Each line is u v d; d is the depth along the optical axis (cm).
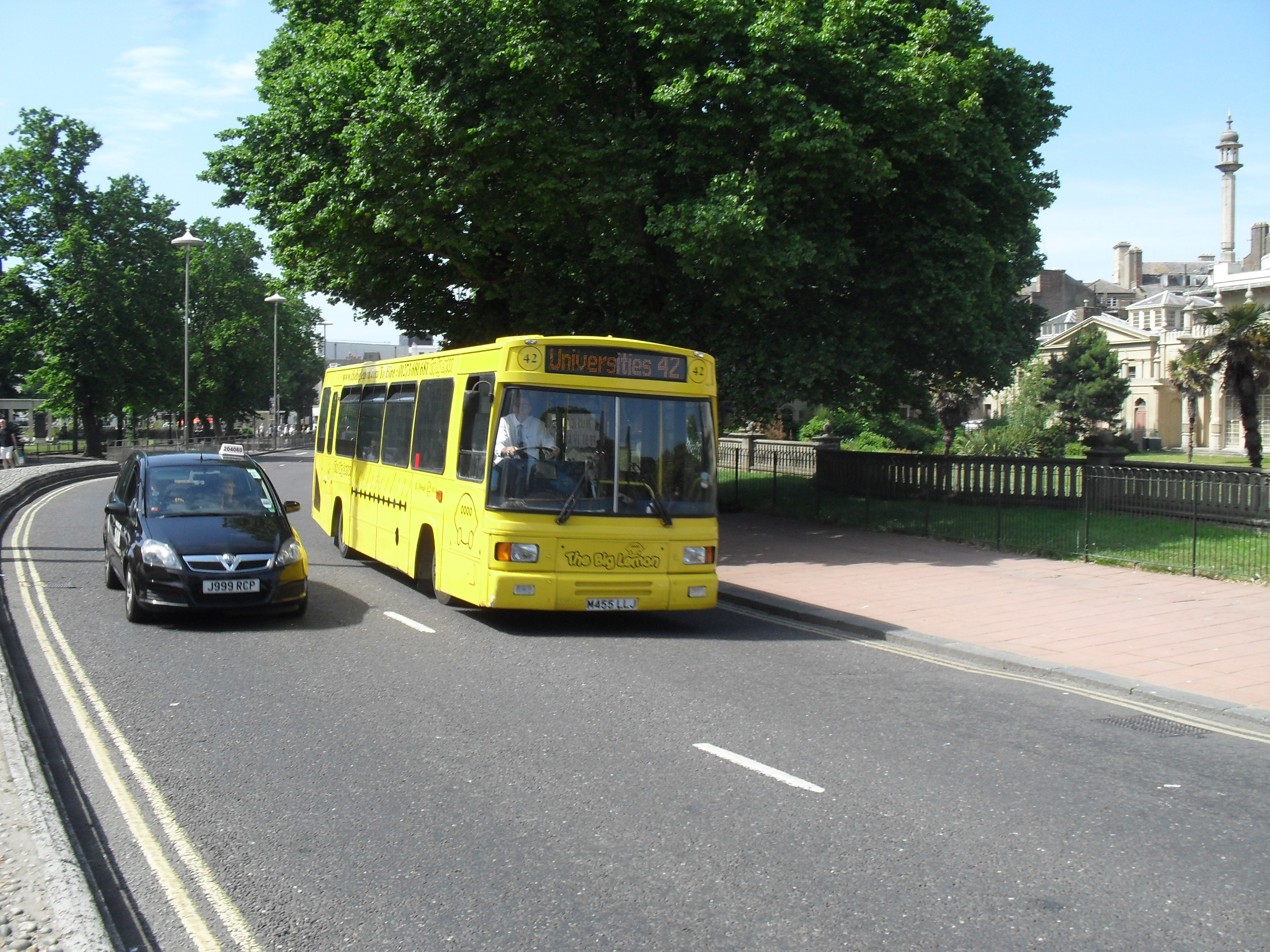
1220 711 831
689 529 1137
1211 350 4756
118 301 5491
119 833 546
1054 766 686
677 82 1703
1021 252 2300
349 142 1752
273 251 2253
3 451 4188
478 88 1719
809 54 1747
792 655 1054
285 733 730
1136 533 1678
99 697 824
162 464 1240
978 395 2619
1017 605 1314
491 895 474
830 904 469
